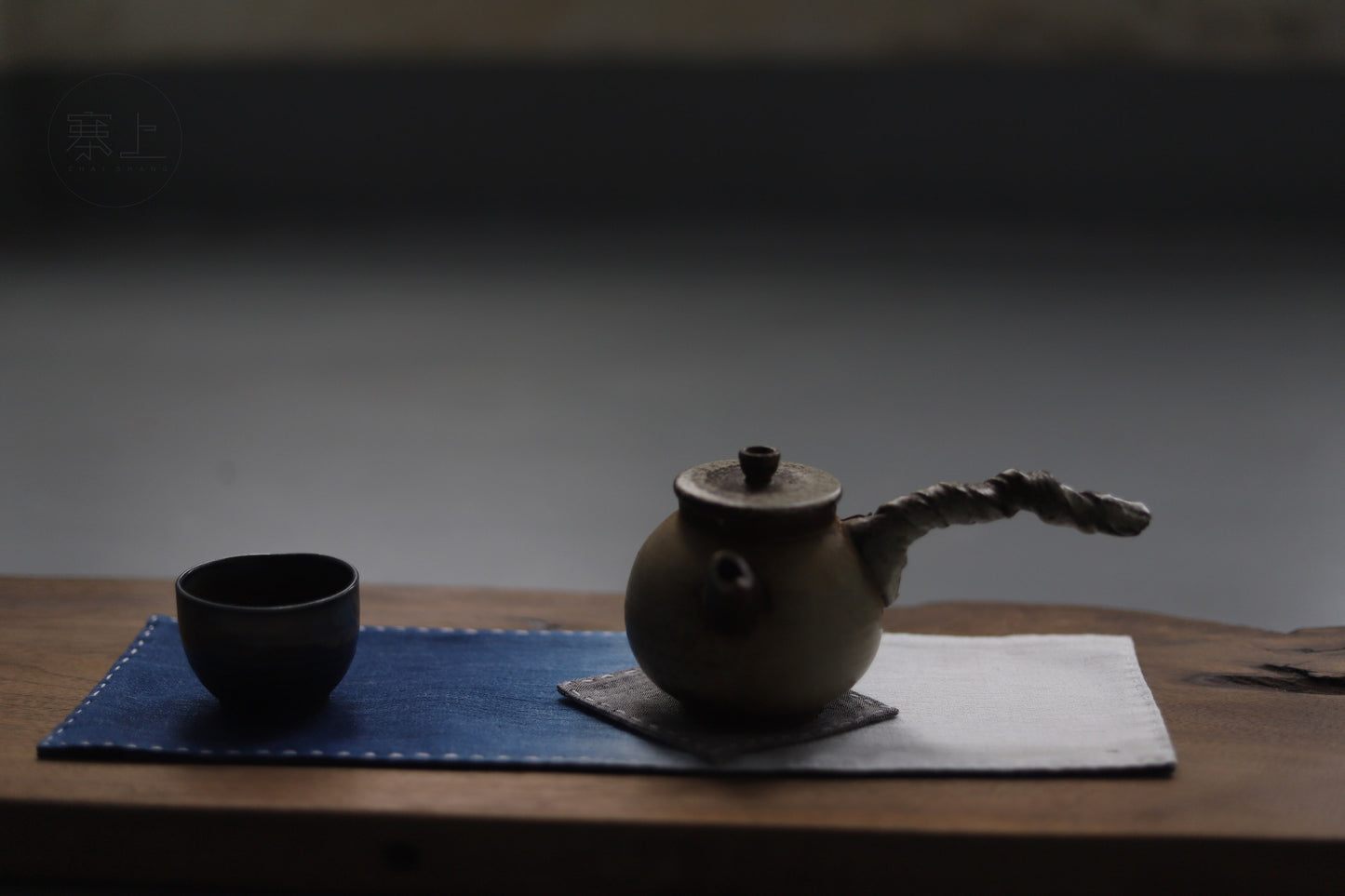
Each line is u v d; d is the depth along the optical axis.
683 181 5.61
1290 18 5.06
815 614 0.75
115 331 3.67
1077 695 0.85
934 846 0.69
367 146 5.54
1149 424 2.81
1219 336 3.52
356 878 0.71
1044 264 4.48
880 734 0.80
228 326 3.74
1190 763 0.77
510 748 0.77
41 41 5.05
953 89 5.38
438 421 2.91
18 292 4.11
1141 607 2.02
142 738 0.78
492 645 0.94
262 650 0.77
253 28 5.25
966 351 3.42
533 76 5.44
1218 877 0.69
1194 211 5.41
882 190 5.56
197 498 2.44
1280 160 5.30
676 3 5.29
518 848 0.70
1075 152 5.41
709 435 2.79
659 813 0.70
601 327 3.73
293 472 2.59
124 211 5.44
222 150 5.48
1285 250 4.64
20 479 2.52
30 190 5.25
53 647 0.94
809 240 4.96
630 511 2.40
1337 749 0.79
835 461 2.58
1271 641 0.98
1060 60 5.27
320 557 0.85
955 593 2.09
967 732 0.80
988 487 0.77
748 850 0.70
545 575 2.11
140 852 0.72
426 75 5.43
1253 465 2.58
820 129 5.49
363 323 3.78
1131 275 4.29
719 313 3.87
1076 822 0.70
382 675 0.88
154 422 2.88
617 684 0.86
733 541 0.75
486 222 5.36
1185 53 5.18
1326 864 0.69
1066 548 2.27
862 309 3.88
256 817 0.71
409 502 2.43
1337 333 3.53
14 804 0.71
